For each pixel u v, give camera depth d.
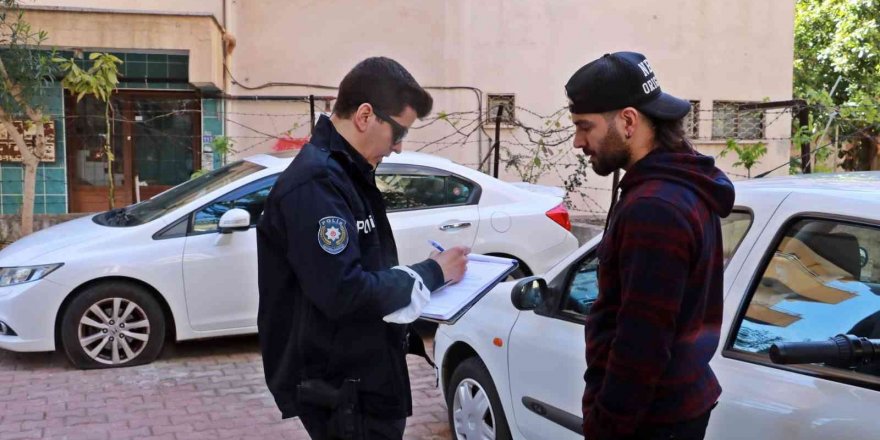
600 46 13.62
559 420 3.63
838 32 19.52
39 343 6.04
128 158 12.06
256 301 6.42
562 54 13.44
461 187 7.13
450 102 12.97
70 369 6.19
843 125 13.41
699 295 2.07
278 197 2.35
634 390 1.99
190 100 11.94
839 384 2.56
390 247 2.60
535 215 7.21
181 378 6.02
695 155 2.15
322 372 2.44
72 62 9.65
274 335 2.48
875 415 2.42
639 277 1.98
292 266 2.32
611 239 2.12
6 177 11.48
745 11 14.37
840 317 2.70
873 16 18.91
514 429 3.99
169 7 12.06
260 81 12.55
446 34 12.88
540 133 12.27
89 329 6.18
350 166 2.42
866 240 2.70
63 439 4.80
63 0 12.05
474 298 2.44
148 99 11.99
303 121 12.64
